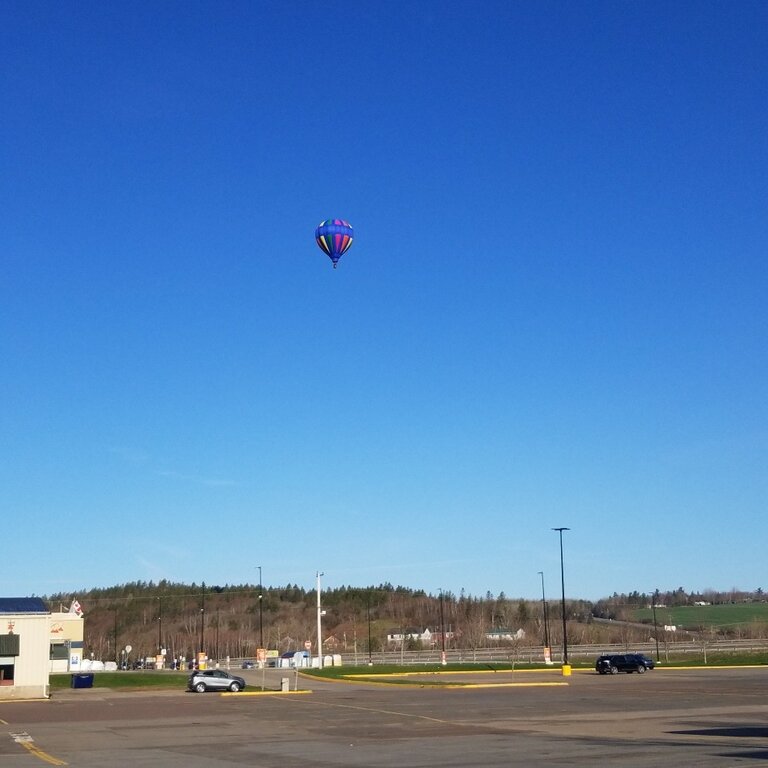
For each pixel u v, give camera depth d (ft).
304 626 651.66
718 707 136.77
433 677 240.12
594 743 91.97
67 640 356.18
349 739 102.47
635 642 524.11
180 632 624.18
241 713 144.36
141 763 82.28
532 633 583.99
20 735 112.78
